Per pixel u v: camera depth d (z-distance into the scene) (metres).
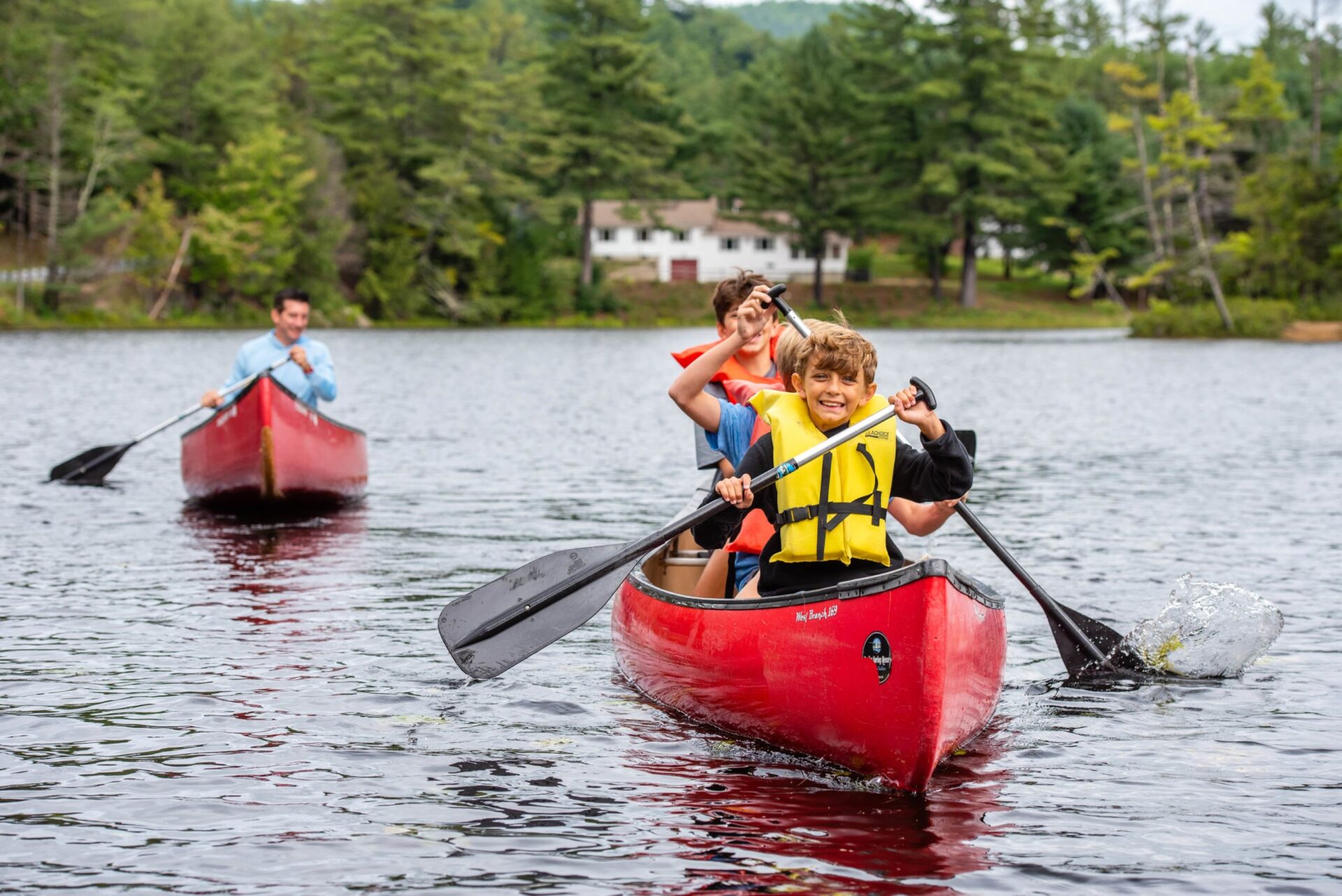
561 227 67.31
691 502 5.57
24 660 5.31
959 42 62.44
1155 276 50.25
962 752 4.39
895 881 3.33
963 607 4.03
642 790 3.99
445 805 3.85
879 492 4.32
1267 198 47.66
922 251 65.56
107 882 3.31
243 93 54.44
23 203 47.88
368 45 58.22
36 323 43.88
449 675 5.23
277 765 4.17
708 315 63.38
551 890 3.28
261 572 7.21
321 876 3.35
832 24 71.69
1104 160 64.88
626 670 5.34
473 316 56.91
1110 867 3.43
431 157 57.66
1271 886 3.32
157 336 38.84
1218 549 8.03
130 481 10.99
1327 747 4.42
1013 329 58.69
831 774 4.18
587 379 24.80
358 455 9.95
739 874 3.37
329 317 52.81
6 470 11.45
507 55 91.12
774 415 4.44
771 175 62.06
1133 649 5.38
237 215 49.25
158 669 5.23
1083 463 12.49
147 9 57.94
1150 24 51.91
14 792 3.90
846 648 4.03
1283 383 23.75
